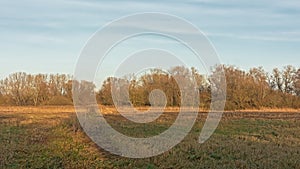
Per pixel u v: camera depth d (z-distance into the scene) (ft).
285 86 164.55
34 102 153.38
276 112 132.77
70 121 75.41
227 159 44.98
